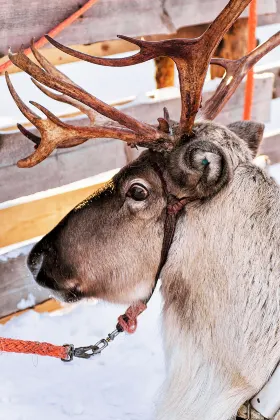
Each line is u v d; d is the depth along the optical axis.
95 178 5.48
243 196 2.81
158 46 2.90
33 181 5.03
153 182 2.92
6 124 4.95
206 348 2.89
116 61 2.93
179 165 2.84
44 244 3.17
